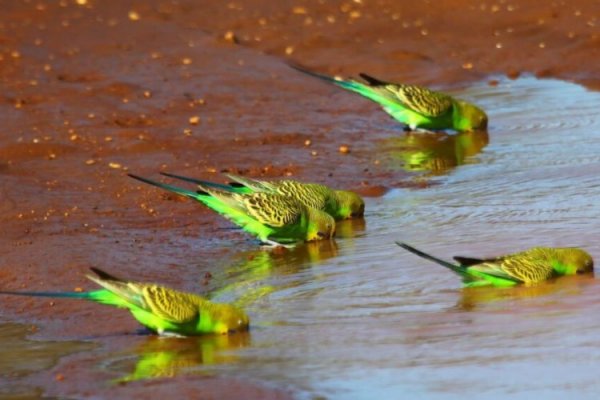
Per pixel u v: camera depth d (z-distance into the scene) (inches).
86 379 423.5
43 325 495.5
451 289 507.8
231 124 836.6
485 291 502.3
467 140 809.5
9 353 460.1
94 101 868.0
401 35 1077.1
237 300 514.9
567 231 578.6
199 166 737.6
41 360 450.3
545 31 1066.1
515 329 444.8
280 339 455.5
